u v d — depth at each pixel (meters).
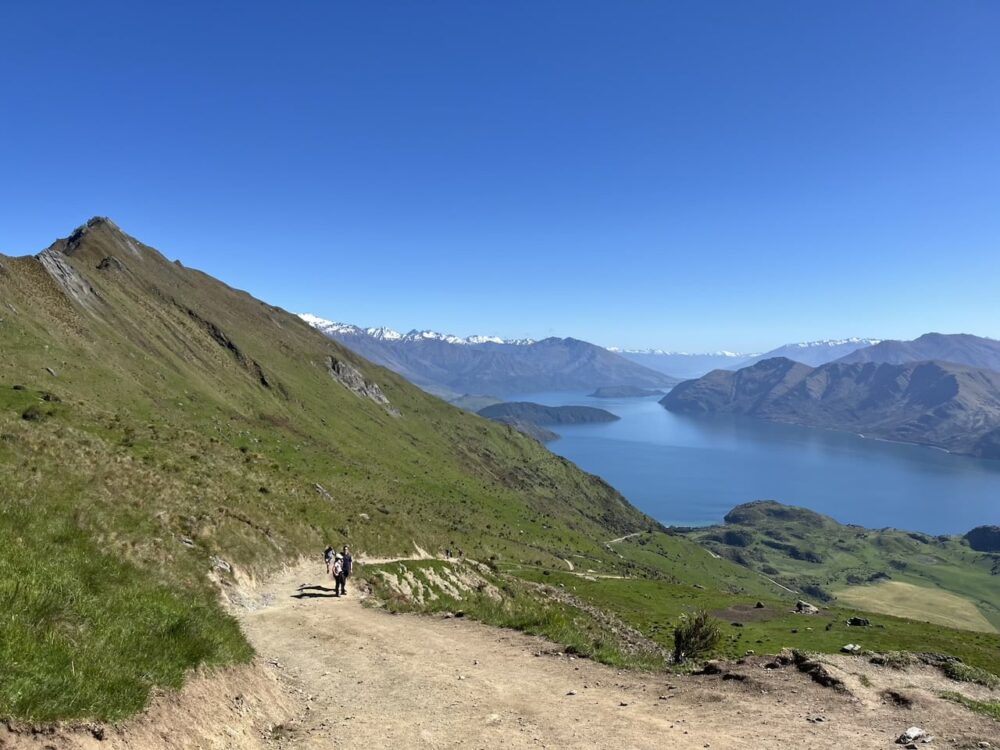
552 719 14.48
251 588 32.59
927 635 86.94
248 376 192.25
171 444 59.44
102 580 15.00
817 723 14.05
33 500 19.58
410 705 15.66
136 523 27.64
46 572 12.87
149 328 155.88
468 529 158.12
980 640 88.69
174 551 27.78
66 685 9.12
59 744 8.22
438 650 22.31
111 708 9.41
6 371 67.19
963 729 13.78
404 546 61.38
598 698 16.36
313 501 61.34
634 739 13.04
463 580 58.84
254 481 57.19
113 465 37.00
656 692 17.02
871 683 17.19
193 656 12.95
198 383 143.12
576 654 21.91
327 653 21.77
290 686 16.94
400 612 31.19
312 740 12.76
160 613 14.25
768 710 15.05
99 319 129.50
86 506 24.30
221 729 11.48
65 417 54.16
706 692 16.73
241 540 36.72
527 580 90.81
